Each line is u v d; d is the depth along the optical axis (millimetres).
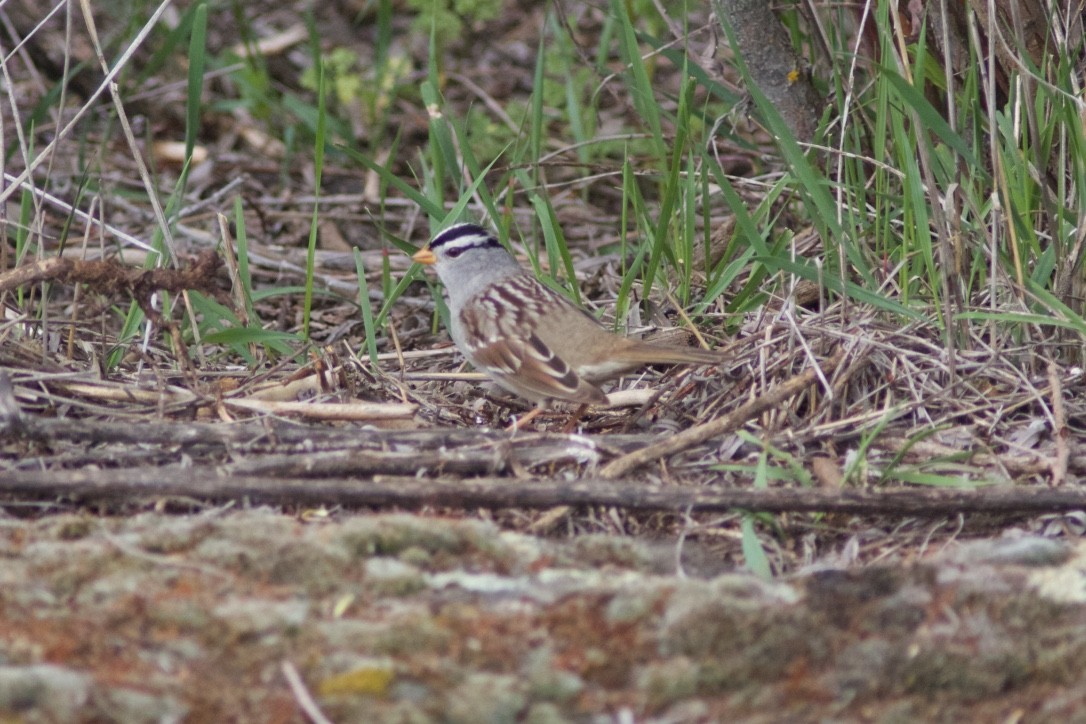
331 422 8766
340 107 17344
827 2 10781
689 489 7367
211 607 6270
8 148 14930
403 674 5801
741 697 5852
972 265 9594
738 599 6430
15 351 9391
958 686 5945
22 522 7223
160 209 10047
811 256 11250
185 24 14250
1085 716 5656
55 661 5766
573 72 16469
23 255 10453
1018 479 7910
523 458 7945
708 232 10461
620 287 11375
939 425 8164
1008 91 10094
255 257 13383
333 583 6602
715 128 11336
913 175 9312
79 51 17422
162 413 8594
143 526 7125
